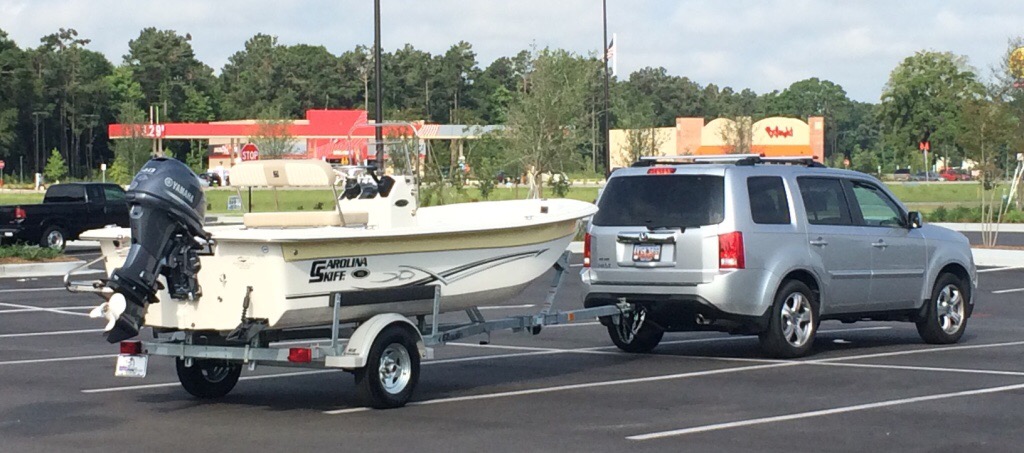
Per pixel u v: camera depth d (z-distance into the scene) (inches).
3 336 624.7
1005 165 1676.9
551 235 475.5
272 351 393.7
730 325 511.5
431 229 416.8
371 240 402.3
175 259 392.8
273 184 425.1
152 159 394.9
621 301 523.8
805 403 409.4
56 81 4817.9
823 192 544.1
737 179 512.1
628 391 440.8
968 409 395.5
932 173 4722.0
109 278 390.6
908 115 4611.2
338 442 349.7
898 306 567.5
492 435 357.1
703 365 510.6
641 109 2696.9
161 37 5477.4
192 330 405.7
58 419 391.9
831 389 440.5
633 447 337.1
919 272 573.3
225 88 6033.5
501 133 1679.4
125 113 3230.8
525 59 2372.0
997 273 1023.6
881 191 570.9
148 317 411.2
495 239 447.8
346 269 398.0
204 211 399.5
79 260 1088.8
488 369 506.0
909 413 388.5
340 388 460.1
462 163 2015.3
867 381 459.8
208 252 392.2
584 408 404.2
